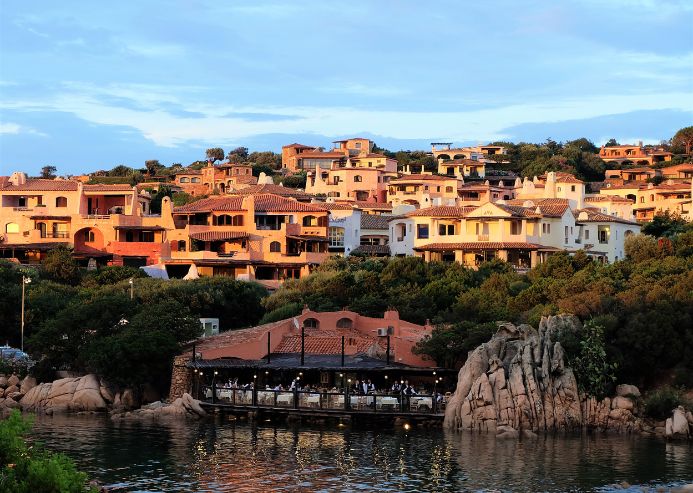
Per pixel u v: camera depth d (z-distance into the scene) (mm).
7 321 136750
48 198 184875
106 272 157125
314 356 117938
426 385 113812
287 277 175000
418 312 131375
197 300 140250
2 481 49219
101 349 114812
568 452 91312
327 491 78125
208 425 104750
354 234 194875
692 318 111500
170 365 116125
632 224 189500
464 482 80688
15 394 118438
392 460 87812
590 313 114250
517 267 161000
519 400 99812
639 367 108250
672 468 85062
